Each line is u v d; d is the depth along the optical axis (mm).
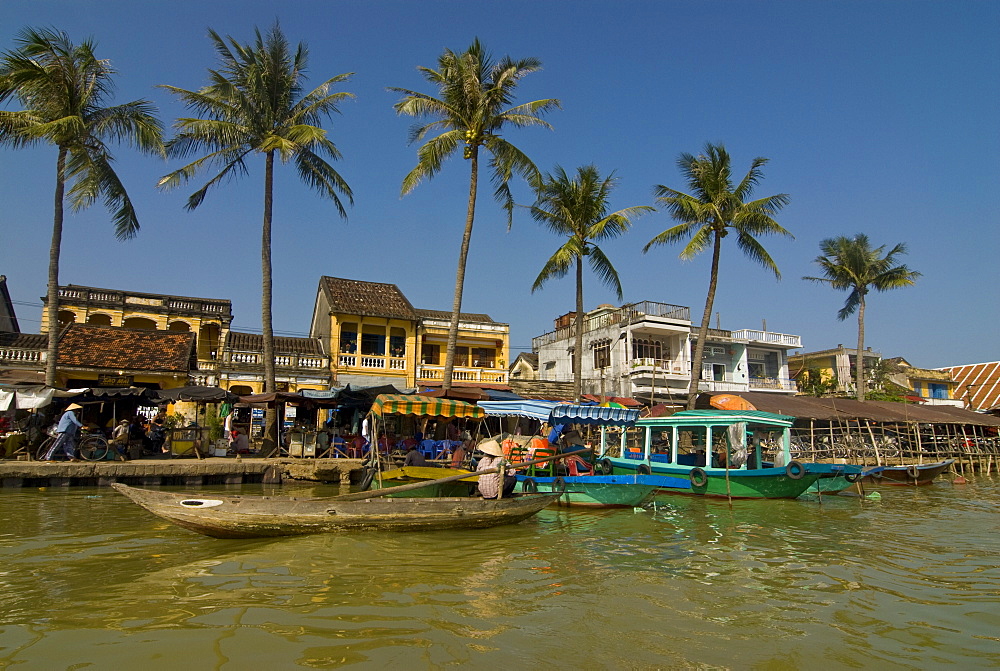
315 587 6891
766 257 24531
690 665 5039
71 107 18125
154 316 27984
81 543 8953
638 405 25984
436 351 31844
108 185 19453
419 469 12773
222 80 20000
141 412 23375
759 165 24891
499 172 21688
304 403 20516
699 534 11133
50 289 18125
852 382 42125
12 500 13344
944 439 30531
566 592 7070
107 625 5586
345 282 32250
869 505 15734
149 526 10312
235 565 7742
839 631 5938
